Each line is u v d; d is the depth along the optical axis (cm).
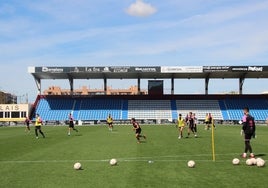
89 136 4150
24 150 2678
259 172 1670
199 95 8869
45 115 8475
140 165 1912
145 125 7238
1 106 8644
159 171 1723
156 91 8875
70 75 8481
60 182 1498
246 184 1422
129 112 8525
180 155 2314
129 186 1409
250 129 2120
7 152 2552
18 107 8619
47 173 1703
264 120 8200
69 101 8812
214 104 8688
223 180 1498
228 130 5322
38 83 8794
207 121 5553
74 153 2459
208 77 8738
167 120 8331
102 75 8506
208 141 3359
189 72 7844
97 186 1416
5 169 1823
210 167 1823
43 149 2736
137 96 8881
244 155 2155
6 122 8469
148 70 7838
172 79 8838
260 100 8744
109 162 2022
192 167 1816
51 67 7869
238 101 8731
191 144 3061
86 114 8462
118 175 1633
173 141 3378
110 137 3959
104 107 8669
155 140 3506
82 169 1802
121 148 2767
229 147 2786
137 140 3466
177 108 8625
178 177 1573
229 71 7775
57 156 2305
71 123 4509
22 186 1431
